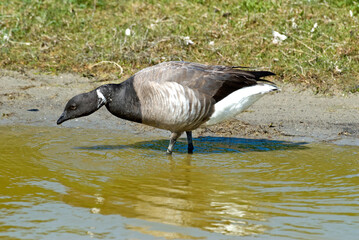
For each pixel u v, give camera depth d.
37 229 7.90
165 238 7.54
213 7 18.48
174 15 18.19
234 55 16.02
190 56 16.16
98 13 18.83
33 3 19.02
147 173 10.27
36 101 14.91
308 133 12.73
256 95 11.02
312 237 7.50
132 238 7.56
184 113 10.80
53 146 11.93
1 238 7.62
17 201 8.90
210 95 10.88
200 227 7.86
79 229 7.88
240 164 10.77
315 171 10.27
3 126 13.48
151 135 13.02
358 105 14.08
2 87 15.50
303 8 17.59
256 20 17.45
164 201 8.84
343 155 11.24
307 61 15.52
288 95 14.73
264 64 15.62
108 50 16.72
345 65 15.27
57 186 9.55
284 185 9.53
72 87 15.60
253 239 7.46
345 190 9.23
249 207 8.55
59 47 17.30
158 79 10.88
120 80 15.68
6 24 18.14
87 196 9.10
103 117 14.26
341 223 7.91
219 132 13.05
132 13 18.61
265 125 13.21
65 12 18.72
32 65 16.64
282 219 8.09
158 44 16.77
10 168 10.48
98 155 11.37
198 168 10.55
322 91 14.77
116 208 8.59
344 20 16.95
